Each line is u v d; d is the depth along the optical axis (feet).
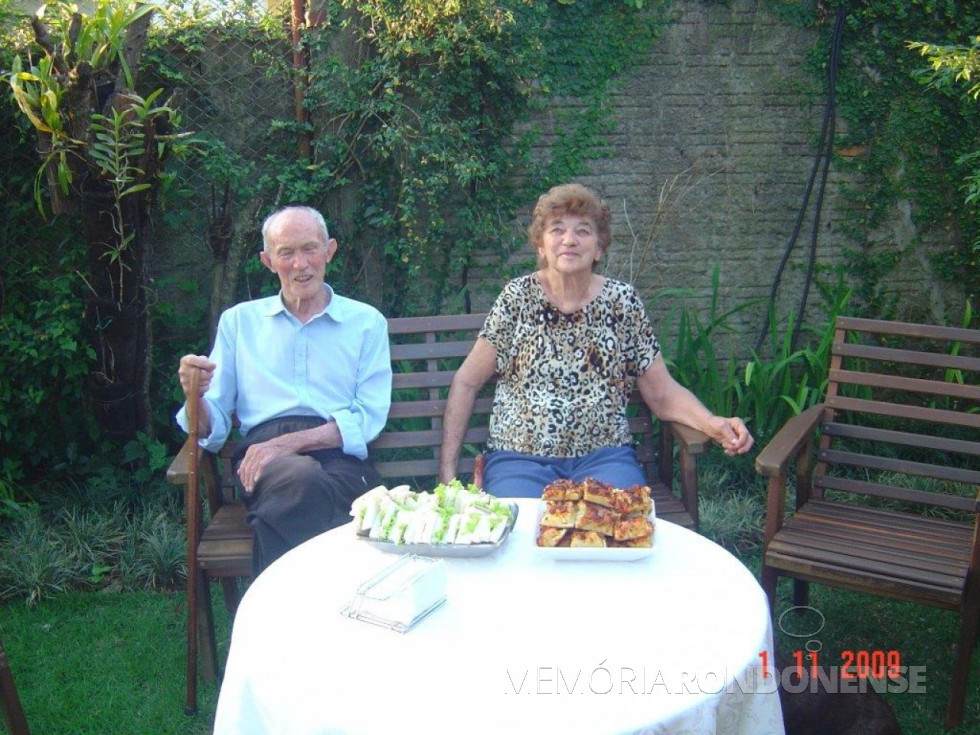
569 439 9.27
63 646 9.86
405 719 4.48
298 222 9.25
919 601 7.95
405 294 13.98
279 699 4.72
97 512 12.26
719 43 14.62
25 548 11.27
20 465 13.01
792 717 7.25
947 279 15.62
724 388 13.92
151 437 12.96
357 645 5.13
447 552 6.19
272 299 9.75
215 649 9.03
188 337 13.65
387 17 12.71
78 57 10.68
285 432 9.41
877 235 15.47
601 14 14.21
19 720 7.51
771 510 8.76
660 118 14.67
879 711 7.38
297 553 6.40
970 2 14.89
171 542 11.43
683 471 9.21
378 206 13.43
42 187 12.44
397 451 13.10
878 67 14.99
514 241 14.53
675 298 15.20
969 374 15.16
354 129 13.17
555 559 6.20
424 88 13.02
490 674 4.83
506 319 9.48
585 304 9.36
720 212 15.11
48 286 12.37
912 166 15.24
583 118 14.43
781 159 15.10
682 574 5.98
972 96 14.51
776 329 14.66
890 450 14.40
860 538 8.73
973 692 8.89
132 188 11.02
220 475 10.52
